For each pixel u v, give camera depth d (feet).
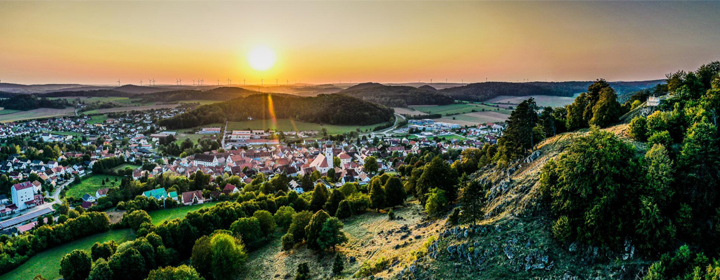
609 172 197.16
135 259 281.95
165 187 576.20
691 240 188.03
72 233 374.43
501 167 351.87
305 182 540.52
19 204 539.70
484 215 246.88
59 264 329.72
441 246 220.43
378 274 225.56
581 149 207.92
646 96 437.17
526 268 192.85
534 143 361.51
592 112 360.69
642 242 186.19
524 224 216.74
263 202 403.34
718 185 200.95
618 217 193.36
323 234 281.95
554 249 198.29
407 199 419.33
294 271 271.49
